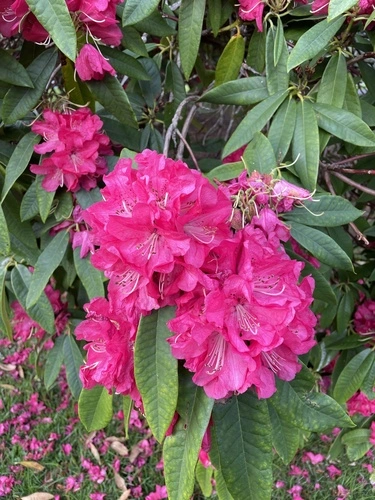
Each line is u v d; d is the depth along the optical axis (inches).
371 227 35.1
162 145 35.3
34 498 51.1
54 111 28.9
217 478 22.0
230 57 31.6
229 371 17.3
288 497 51.3
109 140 30.3
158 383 18.3
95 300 19.6
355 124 25.6
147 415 18.2
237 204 20.7
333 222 24.2
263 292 17.7
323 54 27.1
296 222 24.2
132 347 19.8
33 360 56.0
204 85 42.3
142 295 17.7
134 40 29.3
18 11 24.0
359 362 35.3
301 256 26.7
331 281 39.1
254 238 18.4
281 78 27.1
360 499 51.3
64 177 29.0
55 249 31.1
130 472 53.9
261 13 27.2
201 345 17.1
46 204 29.0
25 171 32.0
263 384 17.8
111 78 28.0
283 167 25.8
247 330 17.0
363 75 30.8
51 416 59.6
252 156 25.4
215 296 16.3
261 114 27.0
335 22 24.3
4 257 33.6
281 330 17.0
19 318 40.9
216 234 17.9
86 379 21.0
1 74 26.5
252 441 19.5
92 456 55.2
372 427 41.0
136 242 17.1
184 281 17.1
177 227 16.6
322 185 36.7
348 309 36.9
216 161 38.5
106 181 18.9
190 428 18.9
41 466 54.2
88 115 28.4
